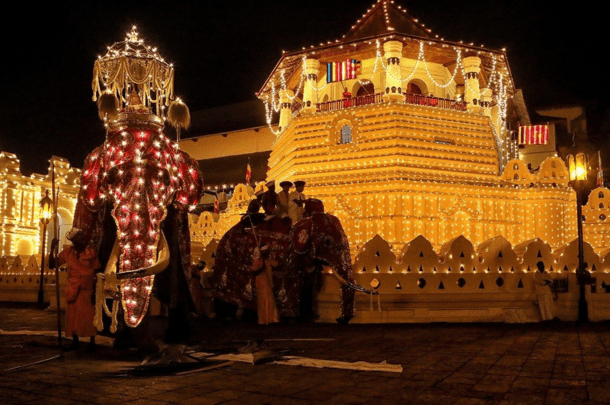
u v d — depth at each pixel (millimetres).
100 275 6547
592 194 23547
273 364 6102
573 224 22844
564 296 11203
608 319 11094
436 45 23172
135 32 8344
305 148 23484
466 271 11109
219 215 27484
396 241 20516
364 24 24281
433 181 21250
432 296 10742
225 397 4668
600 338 8227
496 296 10961
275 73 26703
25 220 25750
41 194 26453
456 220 21469
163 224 7312
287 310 10031
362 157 22188
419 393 4785
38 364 6207
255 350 6691
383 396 4691
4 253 24547
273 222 10375
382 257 10797
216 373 5645
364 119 22578
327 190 22016
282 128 27578
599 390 4879
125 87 8016
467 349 7129
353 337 8352
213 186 40281
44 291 17297
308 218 10320
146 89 8133
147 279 6430
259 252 10023
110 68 7984
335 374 5582
